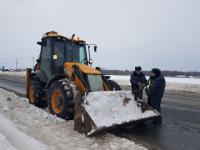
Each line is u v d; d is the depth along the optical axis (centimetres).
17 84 1883
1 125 570
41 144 479
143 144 547
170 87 2014
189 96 1464
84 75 715
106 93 641
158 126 698
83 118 559
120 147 493
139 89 785
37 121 643
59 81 725
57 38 847
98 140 529
